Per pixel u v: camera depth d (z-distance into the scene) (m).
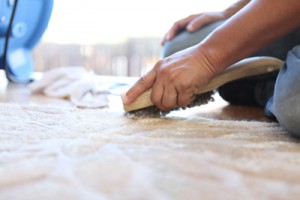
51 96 0.89
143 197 0.28
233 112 0.71
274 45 0.70
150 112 0.59
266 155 0.38
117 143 0.42
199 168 0.34
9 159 0.37
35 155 0.38
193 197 0.28
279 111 0.45
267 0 0.48
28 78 1.17
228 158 0.36
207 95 0.59
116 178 0.32
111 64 1.92
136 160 0.36
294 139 0.46
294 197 0.28
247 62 0.61
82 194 0.29
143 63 1.86
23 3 1.02
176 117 0.60
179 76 0.52
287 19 0.48
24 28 1.09
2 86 1.07
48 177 0.32
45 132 0.48
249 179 0.31
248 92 0.77
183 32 0.79
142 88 0.56
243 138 0.46
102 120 0.56
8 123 0.53
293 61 0.47
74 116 0.59
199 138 0.45
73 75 0.97
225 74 0.58
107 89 0.93
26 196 0.29
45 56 1.99
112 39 1.91
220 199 0.28
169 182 0.31
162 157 0.37
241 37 0.50
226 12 0.79
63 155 0.38
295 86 0.44
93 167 0.34
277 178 0.32
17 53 1.14
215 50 0.52
